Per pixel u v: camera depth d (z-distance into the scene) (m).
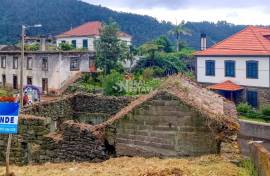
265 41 43.03
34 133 13.94
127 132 13.31
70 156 13.53
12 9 121.81
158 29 128.12
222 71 43.56
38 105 20.39
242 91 42.00
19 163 14.02
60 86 48.22
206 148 12.62
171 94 12.88
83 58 50.06
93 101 23.31
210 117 12.54
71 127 13.51
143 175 10.41
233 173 10.66
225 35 130.75
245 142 14.91
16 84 53.59
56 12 123.94
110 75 43.12
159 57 59.59
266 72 40.22
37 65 50.44
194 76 49.31
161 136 12.98
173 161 11.95
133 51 59.53
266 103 40.34
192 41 121.56
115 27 53.06
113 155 13.38
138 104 13.20
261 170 9.24
